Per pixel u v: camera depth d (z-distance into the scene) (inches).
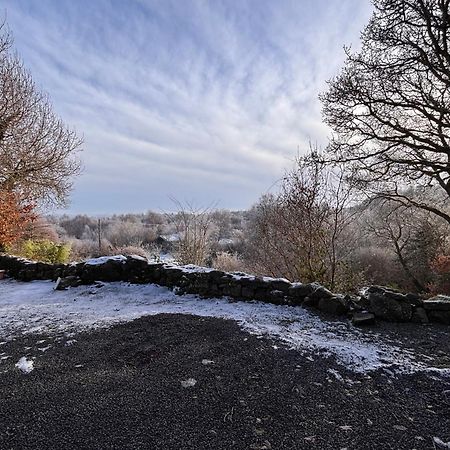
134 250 690.2
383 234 730.8
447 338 152.3
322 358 128.0
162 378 115.0
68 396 105.0
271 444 84.2
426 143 530.9
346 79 547.5
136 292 229.1
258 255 422.9
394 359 128.7
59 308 202.5
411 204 582.6
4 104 410.3
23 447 82.4
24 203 461.7
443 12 445.7
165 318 169.8
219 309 189.3
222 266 571.5
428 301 177.3
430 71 490.9
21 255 435.2
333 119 568.1
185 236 489.1
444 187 531.2
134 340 145.8
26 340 151.0
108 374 118.5
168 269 234.8
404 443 85.0
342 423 92.7
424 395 106.0
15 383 113.3
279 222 334.0
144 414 95.8
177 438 86.0
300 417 95.1
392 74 510.6
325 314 182.1
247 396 104.7
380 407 100.0
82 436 86.5
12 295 240.1
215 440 85.5
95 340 147.6
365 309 178.2
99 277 252.2
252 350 133.6
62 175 494.3
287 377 115.2
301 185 418.6
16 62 437.7
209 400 102.5
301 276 308.8
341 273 317.7
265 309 188.9
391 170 541.6
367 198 523.5
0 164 414.0
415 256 736.3
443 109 491.5
